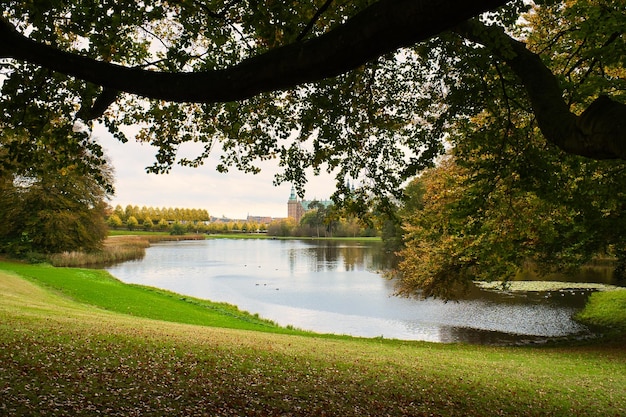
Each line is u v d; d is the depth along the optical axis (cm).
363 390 817
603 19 634
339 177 882
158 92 352
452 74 767
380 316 2422
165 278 4009
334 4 602
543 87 403
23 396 590
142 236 11931
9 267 2919
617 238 1371
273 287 3506
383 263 5403
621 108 275
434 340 1912
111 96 583
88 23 532
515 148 776
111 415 566
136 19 574
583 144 296
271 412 645
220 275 4281
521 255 1550
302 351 1167
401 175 860
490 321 2248
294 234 15788
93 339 1011
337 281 3850
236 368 893
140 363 846
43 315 1302
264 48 640
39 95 571
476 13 243
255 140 838
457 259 1750
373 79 825
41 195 4169
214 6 586
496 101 827
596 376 1062
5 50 378
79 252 4603
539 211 1134
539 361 1241
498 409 762
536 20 959
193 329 1448
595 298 2578
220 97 339
